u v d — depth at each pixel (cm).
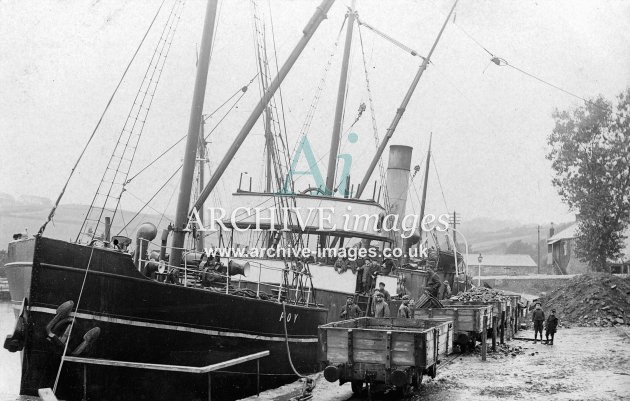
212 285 1214
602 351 1603
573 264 4834
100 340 909
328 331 961
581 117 2711
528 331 2423
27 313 852
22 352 878
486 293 2661
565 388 1027
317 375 1304
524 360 1418
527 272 6219
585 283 2881
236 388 1130
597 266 2959
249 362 1156
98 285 903
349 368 943
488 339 1964
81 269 887
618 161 2725
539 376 1165
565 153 2781
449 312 1512
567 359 1430
